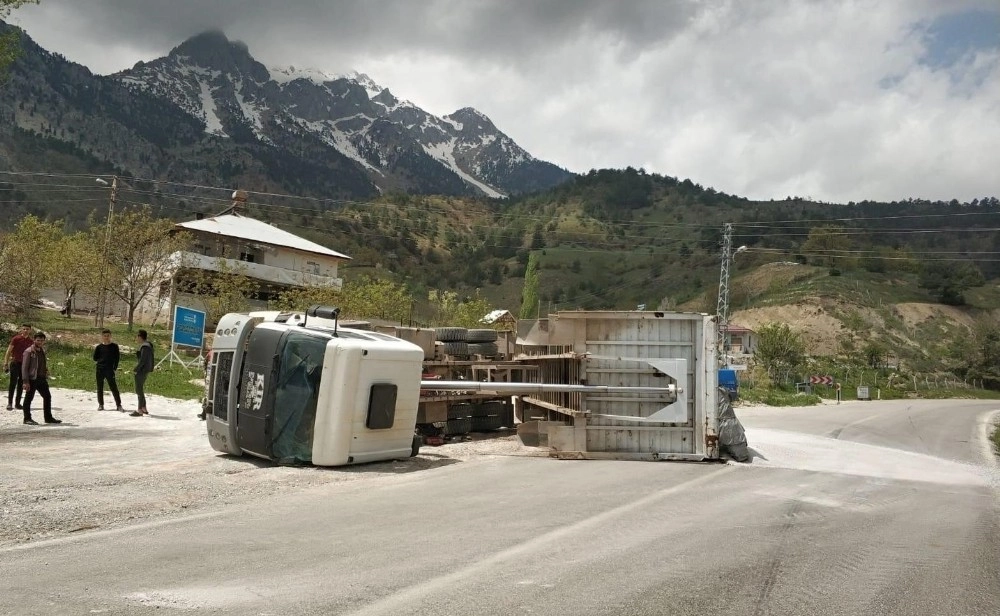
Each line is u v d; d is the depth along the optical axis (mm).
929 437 25031
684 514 7293
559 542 5789
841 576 5047
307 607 3967
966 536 6770
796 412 36188
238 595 4164
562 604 4141
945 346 107375
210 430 10914
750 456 12977
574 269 146875
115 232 36812
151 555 5070
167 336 37125
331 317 10922
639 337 12695
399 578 4602
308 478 8914
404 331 14383
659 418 12461
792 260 139000
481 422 15367
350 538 5734
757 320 116000
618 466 11242
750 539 6176
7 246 32250
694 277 137750
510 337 17250
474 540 5773
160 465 9609
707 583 4715
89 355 25094
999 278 136000
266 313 11188
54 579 4438
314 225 163000
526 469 10430
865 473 12125
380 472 9672
